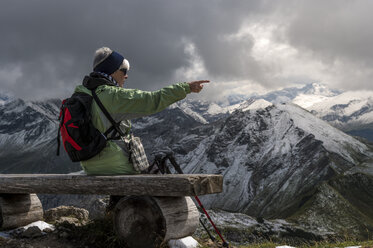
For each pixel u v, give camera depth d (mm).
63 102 2164
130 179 1948
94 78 2162
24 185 2348
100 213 2625
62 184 2186
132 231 2123
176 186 1802
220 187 1926
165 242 2078
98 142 2053
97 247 2283
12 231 2611
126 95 2037
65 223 2629
